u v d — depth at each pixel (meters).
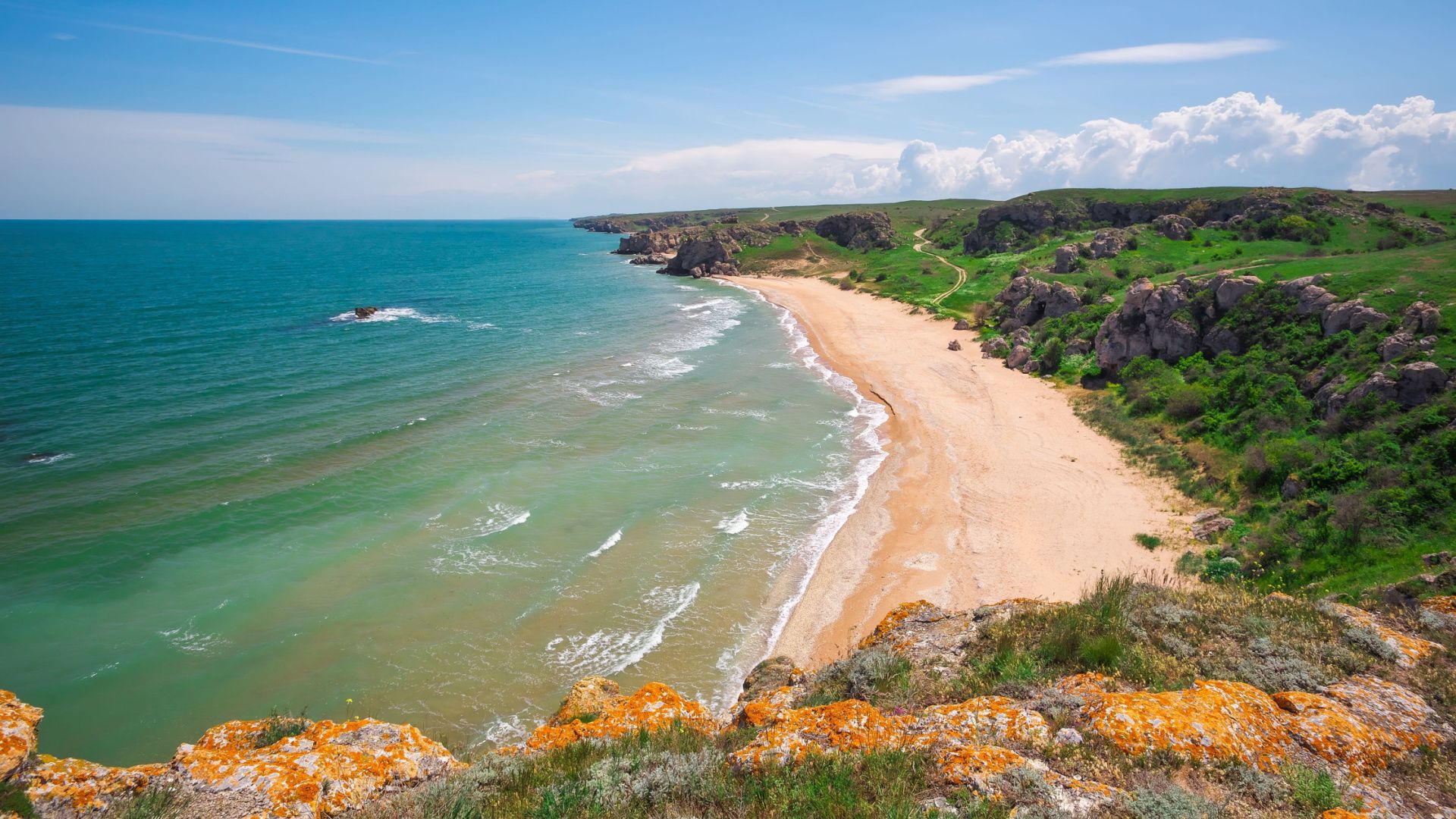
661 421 40.19
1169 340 42.88
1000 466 33.75
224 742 9.55
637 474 32.53
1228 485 28.52
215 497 28.53
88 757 16.17
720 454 35.25
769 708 10.38
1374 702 8.49
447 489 30.08
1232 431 32.41
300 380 45.97
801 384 49.50
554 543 26.08
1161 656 10.00
